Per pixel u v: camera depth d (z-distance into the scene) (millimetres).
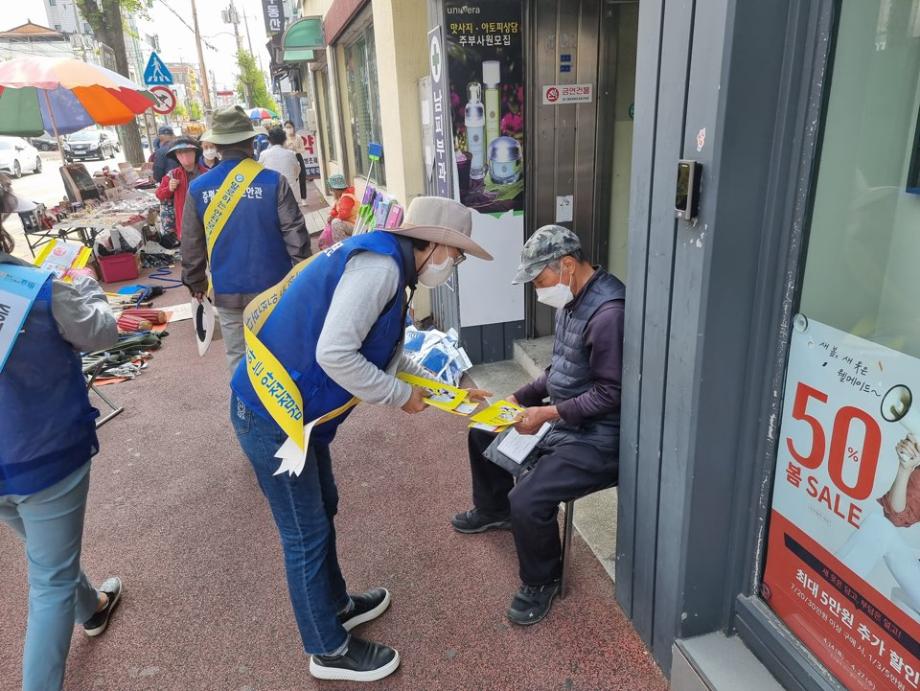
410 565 2521
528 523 2080
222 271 3301
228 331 3441
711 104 1378
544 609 2207
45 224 6367
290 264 3414
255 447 1771
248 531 2818
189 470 3350
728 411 1608
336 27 7922
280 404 1658
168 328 5668
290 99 23078
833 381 1406
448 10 3549
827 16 1264
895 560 1320
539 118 3826
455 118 3721
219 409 4074
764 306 1511
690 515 1690
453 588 2389
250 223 3244
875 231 1375
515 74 3715
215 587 2482
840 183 1369
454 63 3631
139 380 4574
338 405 1735
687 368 1593
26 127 6656
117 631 2281
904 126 1317
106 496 3133
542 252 2008
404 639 2168
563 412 2047
